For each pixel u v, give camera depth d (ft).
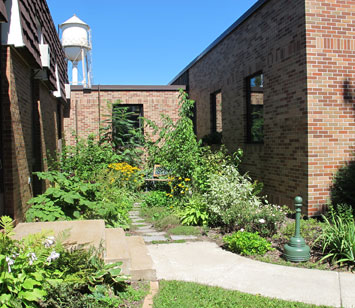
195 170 27.66
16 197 17.37
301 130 23.53
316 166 22.94
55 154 32.94
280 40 25.98
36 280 9.69
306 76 22.88
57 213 17.93
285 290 13.19
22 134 19.58
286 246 16.83
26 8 19.12
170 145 31.55
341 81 23.36
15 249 10.07
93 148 36.37
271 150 27.53
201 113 45.93
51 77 27.81
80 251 11.72
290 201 24.93
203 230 21.80
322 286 13.57
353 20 23.52
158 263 16.03
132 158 42.75
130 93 49.16
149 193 33.76
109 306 11.30
